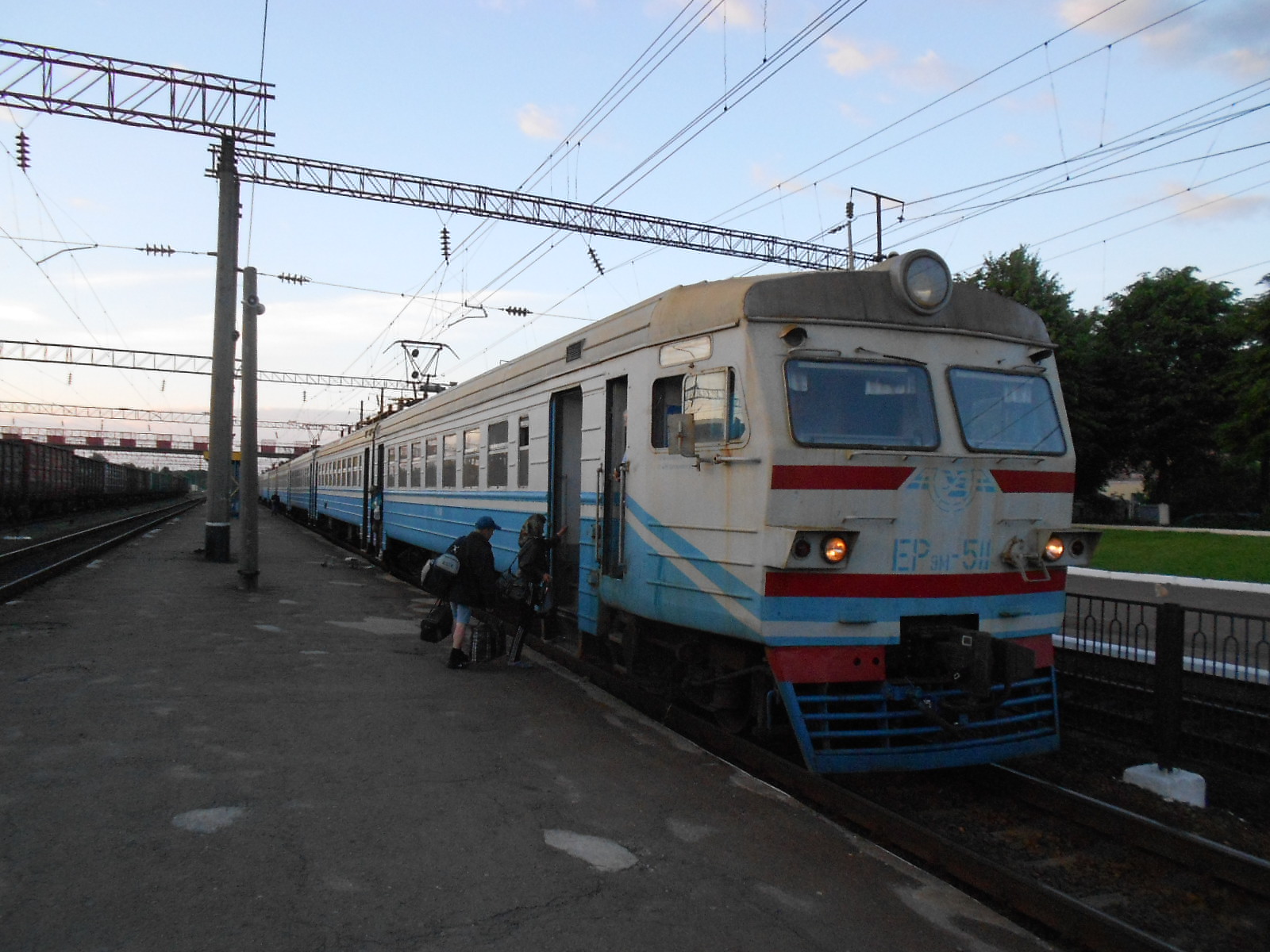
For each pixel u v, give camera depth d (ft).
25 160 48.91
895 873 13.71
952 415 19.31
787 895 12.77
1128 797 19.27
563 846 14.15
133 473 220.84
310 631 32.60
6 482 101.30
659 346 21.94
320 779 16.70
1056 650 26.21
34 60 45.91
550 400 29.81
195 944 10.59
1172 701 20.99
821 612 17.81
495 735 20.29
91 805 14.82
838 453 18.08
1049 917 12.51
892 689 18.19
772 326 18.74
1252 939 13.06
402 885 12.50
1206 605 46.34
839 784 19.52
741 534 18.54
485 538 27.89
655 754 19.22
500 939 11.12
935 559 18.69
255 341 44.34
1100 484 124.36
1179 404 112.78
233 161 51.65
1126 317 122.72
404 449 52.80
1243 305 100.89
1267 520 98.63
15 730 18.84
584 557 26.50
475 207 57.41
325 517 99.09
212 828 14.11
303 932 11.02
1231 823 18.01
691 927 11.68
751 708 20.12
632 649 23.98
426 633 29.30
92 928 10.83
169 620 33.63
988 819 17.75
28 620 32.58
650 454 22.12
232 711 21.15
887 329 19.34
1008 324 20.66
